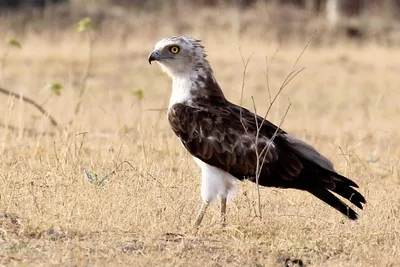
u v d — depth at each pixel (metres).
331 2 39.00
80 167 12.55
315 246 10.05
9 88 24.84
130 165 12.38
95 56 30.41
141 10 38.50
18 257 9.20
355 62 31.36
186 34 35.59
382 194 12.38
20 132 15.46
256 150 10.48
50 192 11.23
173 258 9.34
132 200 11.02
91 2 38.19
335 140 17.34
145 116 19.55
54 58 29.78
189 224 10.70
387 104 24.38
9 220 10.30
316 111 23.36
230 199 10.95
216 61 30.55
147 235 10.05
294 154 10.59
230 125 10.80
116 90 25.42
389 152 15.06
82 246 9.60
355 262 9.67
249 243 9.92
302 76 28.73
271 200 11.76
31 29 34.94
